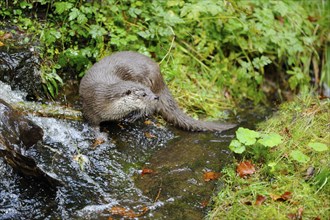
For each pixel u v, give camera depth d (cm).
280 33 752
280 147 545
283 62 790
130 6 685
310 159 525
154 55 685
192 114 659
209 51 720
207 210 474
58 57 618
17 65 584
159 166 538
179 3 684
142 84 603
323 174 489
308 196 473
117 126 590
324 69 812
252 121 680
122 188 498
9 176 472
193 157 557
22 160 467
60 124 558
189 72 704
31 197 465
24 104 562
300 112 619
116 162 534
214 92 707
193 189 502
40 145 518
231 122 667
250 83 743
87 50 630
